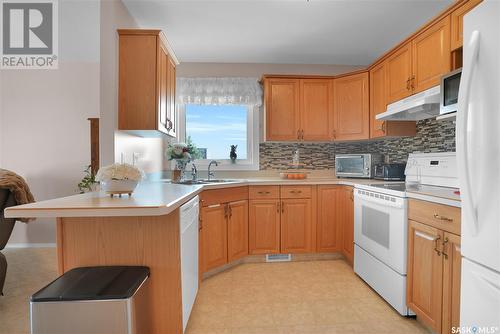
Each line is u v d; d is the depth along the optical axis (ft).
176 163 9.62
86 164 11.67
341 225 9.61
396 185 7.57
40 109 11.59
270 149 11.43
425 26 6.85
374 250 7.14
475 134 3.54
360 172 10.14
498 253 3.30
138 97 6.95
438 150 7.98
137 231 4.61
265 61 11.23
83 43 9.89
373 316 6.14
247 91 10.96
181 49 10.09
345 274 8.49
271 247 9.48
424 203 5.39
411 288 5.81
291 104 10.39
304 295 7.13
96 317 3.47
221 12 7.76
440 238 4.95
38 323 3.41
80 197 4.66
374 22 8.34
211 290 7.42
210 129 11.37
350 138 10.09
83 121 11.68
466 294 3.86
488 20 3.36
